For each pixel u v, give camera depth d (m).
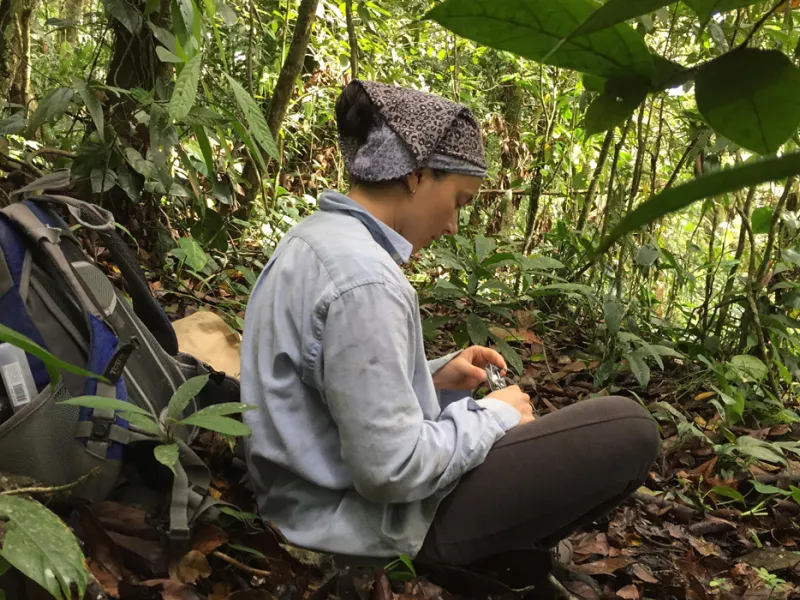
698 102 0.40
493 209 5.11
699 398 2.77
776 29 2.43
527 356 3.18
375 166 1.39
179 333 2.10
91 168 2.66
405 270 4.29
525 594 1.49
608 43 0.40
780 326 2.99
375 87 1.42
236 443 1.69
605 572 1.68
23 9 3.19
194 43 2.53
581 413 1.45
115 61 2.88
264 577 1.33
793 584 1.79
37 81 3.95
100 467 1.26
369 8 4.96
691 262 4.28
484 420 1.42
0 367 1.22
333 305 1.28
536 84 4.94
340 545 1.35
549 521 1.45
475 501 1.41
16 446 1.21
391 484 1.27
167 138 2.65
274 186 3.77
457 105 1.42
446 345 3.20
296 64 3.38
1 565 0.92
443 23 0.40
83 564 0.92
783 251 2.98
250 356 1.41
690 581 1.67
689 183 0.28
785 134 0.40
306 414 1.36
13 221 1.34
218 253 3.22
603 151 3.64
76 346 1.30
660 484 2.28
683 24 3.00
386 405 1.26
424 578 1.38
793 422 2.76
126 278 1.60
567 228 3.84
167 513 1.31
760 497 2.25
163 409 1.50
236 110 3.26
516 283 3.66
